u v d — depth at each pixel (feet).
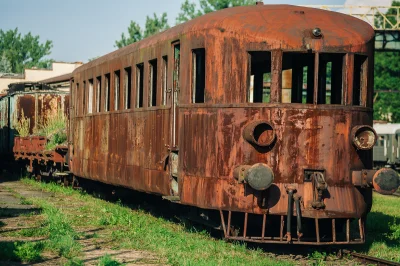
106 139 52.08
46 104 89.04
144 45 44.24
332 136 34.04
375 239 39.63
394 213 55.01
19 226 40.78
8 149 94.68
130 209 50.16
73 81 65.05
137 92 45.78
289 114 33.83
